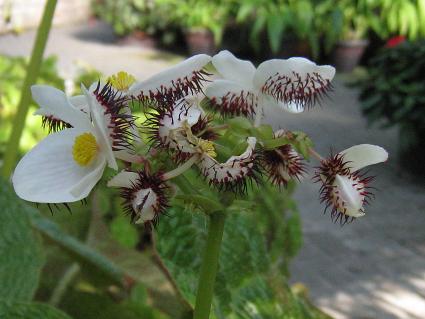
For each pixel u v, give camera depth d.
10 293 0.18
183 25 1.58
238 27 1.59
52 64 0.53
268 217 0.27
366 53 1.61
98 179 0.11
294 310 0.20
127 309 0.21
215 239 0.13
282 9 1.51
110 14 1.68
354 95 1.29
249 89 0.13
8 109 0.43
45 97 0.12
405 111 0.90
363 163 0.12
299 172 0.13
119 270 0.22
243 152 0.12
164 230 0.17
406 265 0.65
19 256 0.18
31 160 0.12
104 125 0.11
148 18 1.65
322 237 0.70
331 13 1.49
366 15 1.52
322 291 0.60
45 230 0.22
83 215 0.27
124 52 1.62
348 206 0.12
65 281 0.22
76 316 0.21
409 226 0.74
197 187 0.13
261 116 0.13
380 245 0.69
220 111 0.13
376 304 0.58
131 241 0.33
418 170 0.90
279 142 0.12
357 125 1.11
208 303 0.13
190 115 0.12
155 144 0.12
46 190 0.11
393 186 0.87
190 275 0.17
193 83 0.12
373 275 0.63
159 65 1.52
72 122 0.12
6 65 0.50
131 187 0.11
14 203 0.19
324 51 1.56
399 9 1.53
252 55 1.61
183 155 0.12
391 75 0.93
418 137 0.89
